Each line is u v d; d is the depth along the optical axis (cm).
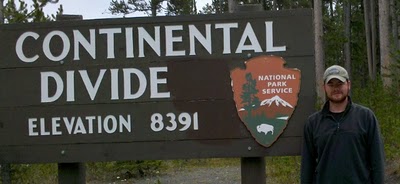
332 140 429
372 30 3066
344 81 430
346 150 424
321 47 2514
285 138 528
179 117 542
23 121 559
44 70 559
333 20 3102
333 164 427
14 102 561
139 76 548
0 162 561
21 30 564
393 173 985
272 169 1134
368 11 3262
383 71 1964
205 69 541
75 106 554
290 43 531
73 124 554
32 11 862
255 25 536
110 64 552
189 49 544
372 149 426
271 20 535
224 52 539
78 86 555
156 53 547
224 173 1345
